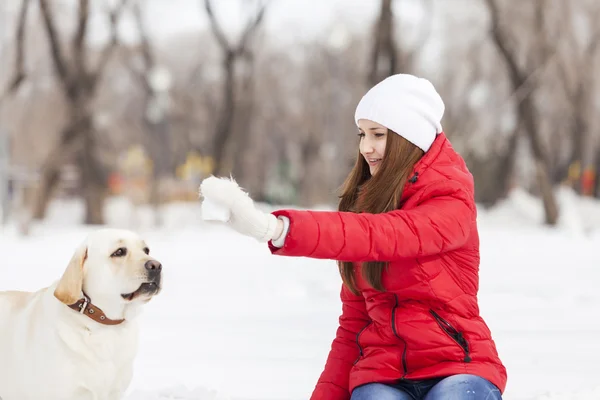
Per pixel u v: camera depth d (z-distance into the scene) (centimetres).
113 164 3278
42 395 319
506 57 2309
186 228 2292
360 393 282
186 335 629
